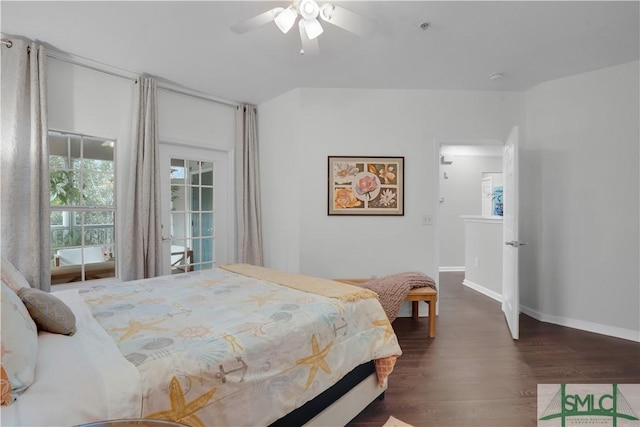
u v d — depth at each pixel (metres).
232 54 2.56
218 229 3.70
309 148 3.29
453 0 1.88
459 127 3.31
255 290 1.88
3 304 0.92
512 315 2.78
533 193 3.24
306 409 1.34
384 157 3.29
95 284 2.79
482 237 4.24
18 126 2.24
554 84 3.06
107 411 0.81
